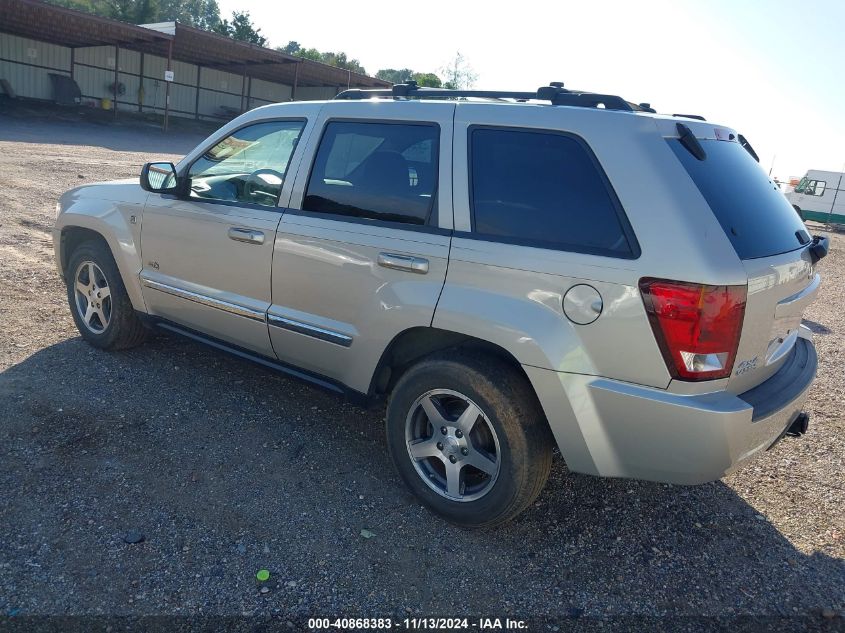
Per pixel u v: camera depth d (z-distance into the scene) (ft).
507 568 9.89
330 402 14.80
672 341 8.54
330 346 11.79
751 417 8.86
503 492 9.96
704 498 12.14
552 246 9.44
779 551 10.69
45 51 107.55
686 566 10.21
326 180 12.00
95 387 14.39
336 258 11.46
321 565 9.59
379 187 11.30
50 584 8.71
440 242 10.31
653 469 9.13
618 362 8.92
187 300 14.05
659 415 8.75
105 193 15.85
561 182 9.60
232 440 12.80
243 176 13.29
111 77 117.19
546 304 9.35
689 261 8.48
